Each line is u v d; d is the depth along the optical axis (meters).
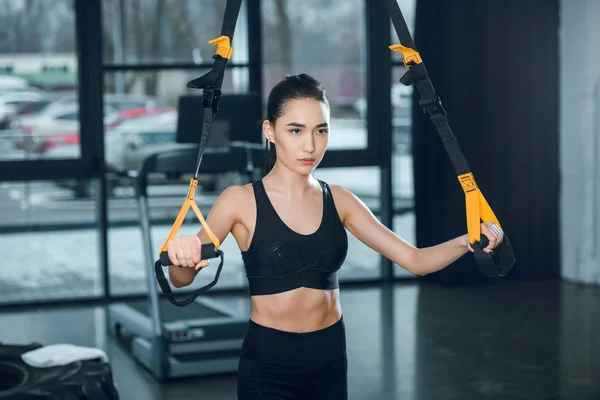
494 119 6.38
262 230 1.90
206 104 1.80
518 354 4.64
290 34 6.33
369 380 4.22
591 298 5.98
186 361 4.32
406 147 6.61
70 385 3.07
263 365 1.92
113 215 6.16
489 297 6.06
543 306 5.75
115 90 6.04
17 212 6.09
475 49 6.30
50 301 6.01
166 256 1.70
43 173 5.93
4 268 6.11
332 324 1.97
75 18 5.91
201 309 5.00
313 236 1.92
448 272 6.41
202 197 6.26
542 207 6.58
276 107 1.87
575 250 6.52
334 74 6.43
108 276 6.07
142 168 4.50
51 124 5.94
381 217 6.63
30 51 5.87
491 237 1.79
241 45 6.25
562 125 6.57
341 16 6.41
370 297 6.14
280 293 1.91
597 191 6.36
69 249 6.25
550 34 6.46
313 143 1.86
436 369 4.39
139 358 4.63
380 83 6.48
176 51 6.12
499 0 6.30
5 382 3.30
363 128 6.52
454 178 6.33
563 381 4.16
